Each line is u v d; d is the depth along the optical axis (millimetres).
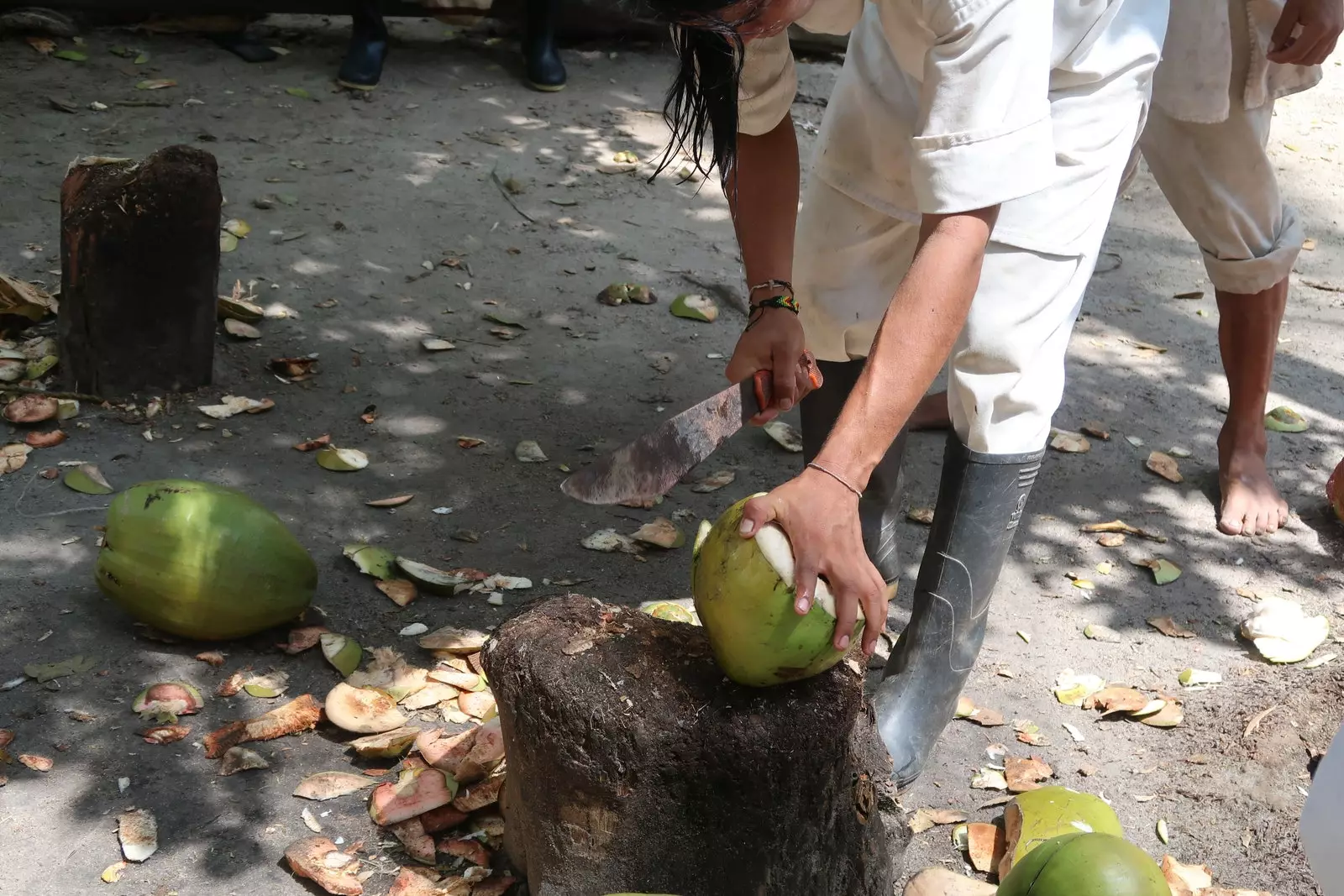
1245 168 3098
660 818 1888
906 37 2016
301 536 3072
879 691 2449
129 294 3414
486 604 2900
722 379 4047
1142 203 5945
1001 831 2342
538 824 1983
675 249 4949
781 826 1895
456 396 3781
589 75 6730
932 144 1768
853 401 1736
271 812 2291
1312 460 3838
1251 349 3406
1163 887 1760
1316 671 2895
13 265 4156
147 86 5836
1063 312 2268
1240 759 2611
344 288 4336
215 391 3633
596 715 1838
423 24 7070
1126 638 3006
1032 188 1780
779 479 3557
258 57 6312
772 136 2369
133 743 2412
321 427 3547
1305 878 2320
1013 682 2830
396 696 2564
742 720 1837
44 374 3574
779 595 1731
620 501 2266
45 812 2246
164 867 2156
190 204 3371
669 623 2045
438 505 3268
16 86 5637
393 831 2250
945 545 2361
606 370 4027
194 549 2553
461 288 4445
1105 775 2562
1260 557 3369
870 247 2553
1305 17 2781
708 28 1647
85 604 2768
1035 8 1759
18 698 2488
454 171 5402
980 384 2242
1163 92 2939
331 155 5406
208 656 2652
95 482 3148
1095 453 3822
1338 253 5496
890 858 2137
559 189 5367
